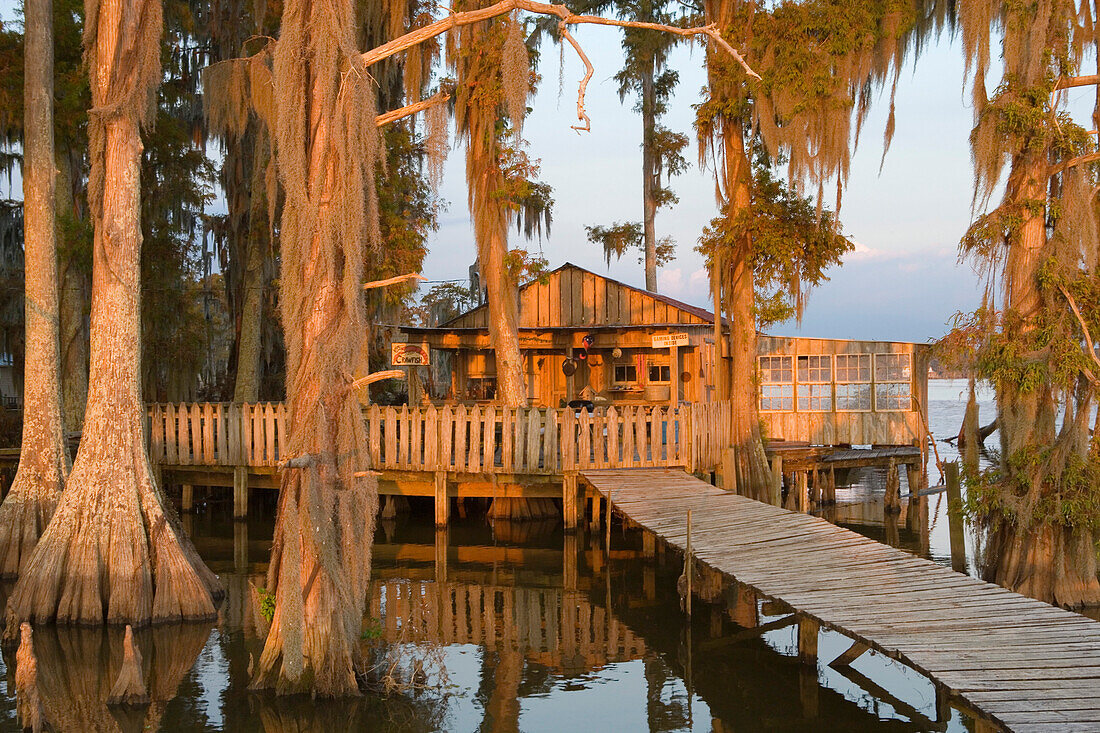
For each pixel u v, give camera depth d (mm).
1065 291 12141
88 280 22594
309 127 8633
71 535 11594
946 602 9070
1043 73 12367
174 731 7992
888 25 16578
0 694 9039
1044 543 12352
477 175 18500
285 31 8562
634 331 21156
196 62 25406
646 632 11391
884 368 23062
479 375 23766
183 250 24891
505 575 14609
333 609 8641
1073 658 7391
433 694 8961
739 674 9758
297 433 8516
